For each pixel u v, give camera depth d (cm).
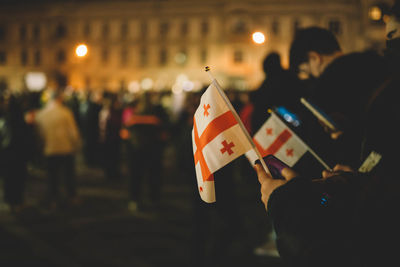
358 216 82
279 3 5197
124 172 1047
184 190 805
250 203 691
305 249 85
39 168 1040
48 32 5878
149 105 672
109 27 5675
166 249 466
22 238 509
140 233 529
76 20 5772
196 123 139
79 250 463
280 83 287
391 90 95
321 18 5100
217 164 129
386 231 78
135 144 657
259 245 483
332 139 206
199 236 405
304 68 256
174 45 5481
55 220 598
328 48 246
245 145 127
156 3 5488
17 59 6006
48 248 470
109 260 430
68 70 5803
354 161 181
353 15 4950
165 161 1216
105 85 5688
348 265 81
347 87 202
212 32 5372
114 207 677
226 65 5306
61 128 688
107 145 947
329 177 100
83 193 793
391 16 95
